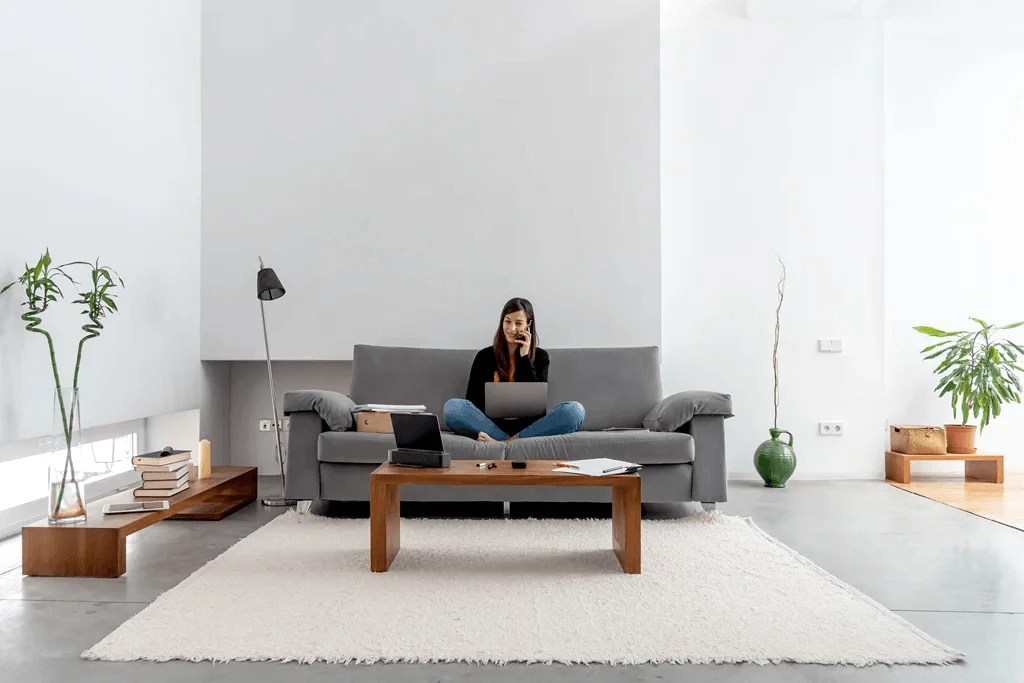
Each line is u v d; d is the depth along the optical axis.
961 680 1.88
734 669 1.95
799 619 2.29
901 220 5.41
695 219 5.20
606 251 4.80
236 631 2.17
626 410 4.32
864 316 5.15
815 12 5.13
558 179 4.82
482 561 2.93
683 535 3.37
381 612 2.33
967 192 5.39
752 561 2.94
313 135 4.84
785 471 4.77
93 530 2.75
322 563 2.89
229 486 3.84
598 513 3.91
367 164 4.84
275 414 4.28
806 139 5.18
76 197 3.53
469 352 4.49
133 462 3.21
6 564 2.93
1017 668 1.96
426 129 4.85
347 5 4.86
